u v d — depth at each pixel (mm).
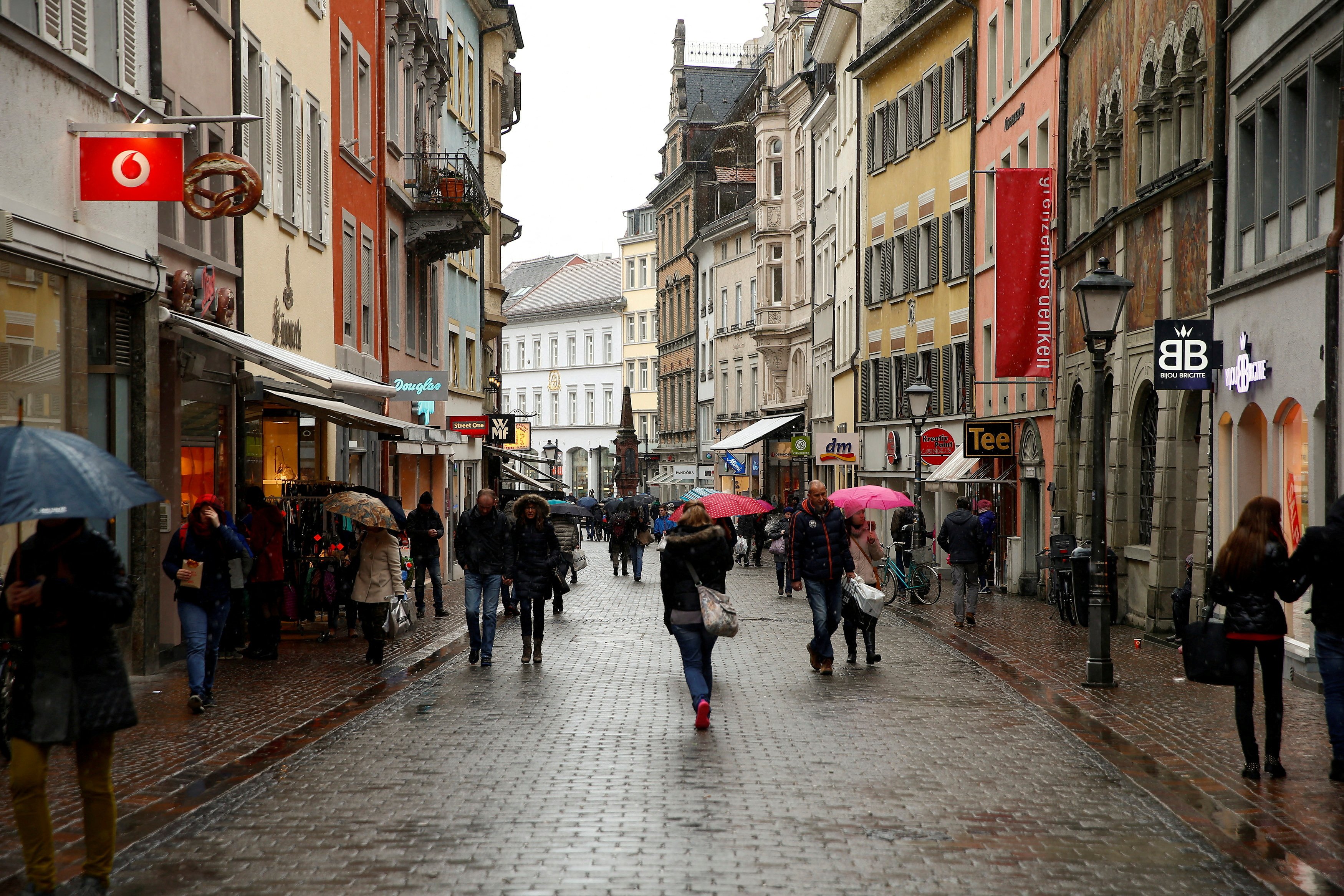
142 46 16297
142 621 15719
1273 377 16828
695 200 85125
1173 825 8586
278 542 17359
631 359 105688
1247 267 18438
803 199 64625
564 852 7844
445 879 7270
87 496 6730
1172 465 20484
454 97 41750
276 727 12188
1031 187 28750
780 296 68188
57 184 13875
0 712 10180
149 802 9141
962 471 35438
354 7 29266
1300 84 16672
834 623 16344
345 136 28844
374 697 14125
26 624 6980
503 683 15328
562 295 115188
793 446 53719
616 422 107938
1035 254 28766
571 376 112562
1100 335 15289
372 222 30984
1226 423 18922
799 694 14594
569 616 24984
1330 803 9156
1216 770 10281
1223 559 10039
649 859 7688
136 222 15945
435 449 34531
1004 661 17625
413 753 10969
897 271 46156
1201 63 20219
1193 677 10023
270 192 22656
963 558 22828
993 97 36719
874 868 7535
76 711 6926
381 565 17031
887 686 15195
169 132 14359
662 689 14875
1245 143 18578
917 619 24188
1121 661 17609
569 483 112625
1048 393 30109
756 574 39875
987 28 37000
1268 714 10008
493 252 48969
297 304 24406
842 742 11539
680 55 88750
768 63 68250
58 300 14062
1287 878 7340
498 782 9820
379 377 31172
